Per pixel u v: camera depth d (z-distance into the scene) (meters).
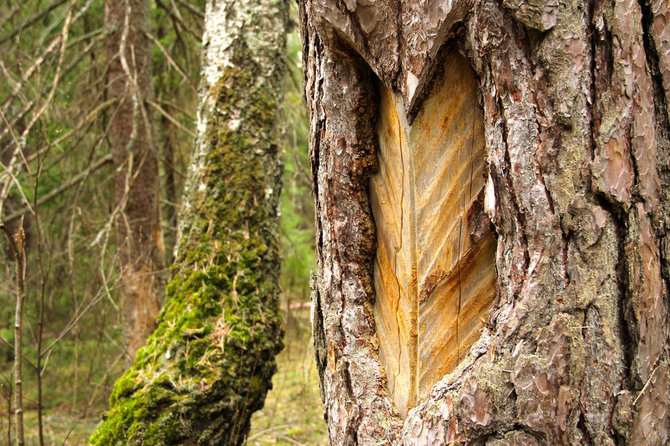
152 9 4.20
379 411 1.21
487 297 1.18
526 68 1.07
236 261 2.33
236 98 2.51
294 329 3.88
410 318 1.20
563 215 1.06
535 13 1.04
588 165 1.06
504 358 1.07
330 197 1.26
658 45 1.08
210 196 2.42
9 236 1.85
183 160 4.11
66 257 3.62
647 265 1.08
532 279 1.07
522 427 1.06
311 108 1.29
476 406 1.07
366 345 1.25
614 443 1.07
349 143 1.23
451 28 1.10
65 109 3.05
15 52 3.27
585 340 1.06
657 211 1.09
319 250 1.30
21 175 3.29
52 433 3.07
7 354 3.95
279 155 2.59
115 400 2.09
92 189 3.93
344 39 1.17
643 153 1.07
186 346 2.14
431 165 1.18
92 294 3.54
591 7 1.06
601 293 1.06
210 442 2.06
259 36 2.58
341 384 1.25
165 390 2.05
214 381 2.07
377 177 1.25
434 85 1.16
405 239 1.21
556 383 1.05
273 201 2.53
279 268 2.51
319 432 3.07
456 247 1.18
